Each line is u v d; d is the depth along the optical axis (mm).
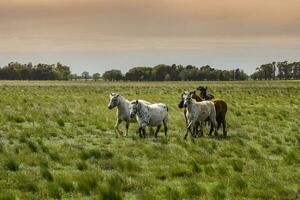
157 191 10969
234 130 22875
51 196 10461
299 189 11180
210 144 17875
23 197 10266
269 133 21844
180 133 21625
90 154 15148
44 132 19953
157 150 16469
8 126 22062
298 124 25328
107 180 11570
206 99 24203
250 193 10789
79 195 10586
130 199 10469
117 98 20312
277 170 13469
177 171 12867
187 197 10508
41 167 13258
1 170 12578
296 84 128375
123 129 22547
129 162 13719
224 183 11531
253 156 15688
